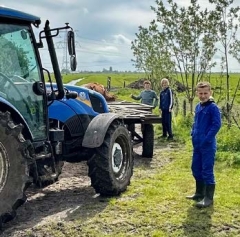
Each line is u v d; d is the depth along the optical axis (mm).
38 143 5566
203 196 5973
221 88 15117
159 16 15078
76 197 6250
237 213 5480
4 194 4727
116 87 42531
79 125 6586
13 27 5262
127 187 6660
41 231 4902
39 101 5586
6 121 4758
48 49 5707
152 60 18859
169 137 11727
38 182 5703
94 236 4746
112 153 6164
